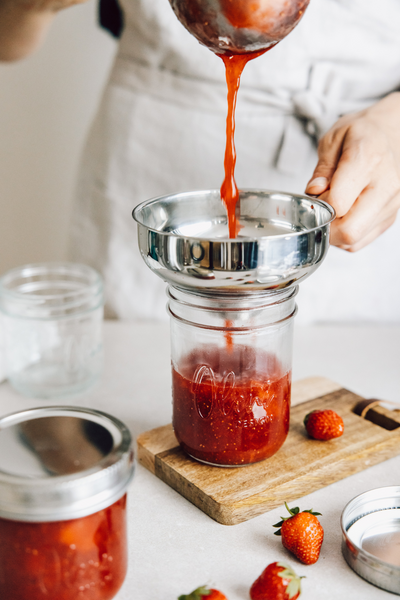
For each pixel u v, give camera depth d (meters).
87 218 1.60
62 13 2.00
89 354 1.24
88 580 0.65
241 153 1.46
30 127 2.18
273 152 1.45
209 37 0.78
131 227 1.57
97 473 0.63
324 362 1.30
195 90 1.41
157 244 0.77
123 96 1.47
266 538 0.80
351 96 1.41
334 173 1.02
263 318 0.83
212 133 1.45
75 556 0.64
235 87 0.90
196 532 0.81
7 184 2.26
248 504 0.83
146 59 1.42
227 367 0.85
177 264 0.76
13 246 2.36
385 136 1.09
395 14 1.33
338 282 1.61
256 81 1.38
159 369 1.28
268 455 0.91
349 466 0.94
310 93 1.38
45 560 0.63
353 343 1.40
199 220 1.00
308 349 1.37
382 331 1.48
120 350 1.37
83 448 0.68
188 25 0.78
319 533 0.75
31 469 0.64
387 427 1.04
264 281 0.75
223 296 0.79
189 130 1.45
